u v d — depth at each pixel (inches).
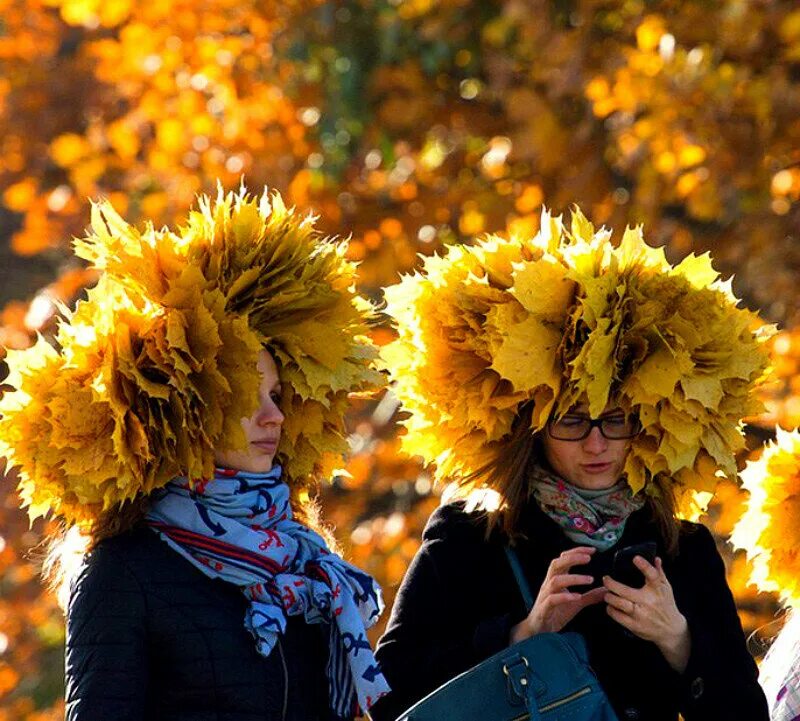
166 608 504.4
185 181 1359.5
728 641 580.1
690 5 1167.6
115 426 502.0
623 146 1171.9
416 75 1283.2
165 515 517.7
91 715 487.5
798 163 1162.0
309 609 529.0
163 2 1392.7
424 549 593.6
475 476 592.4
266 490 530.0
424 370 584.7
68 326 517.7
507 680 545.0
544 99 1207.6
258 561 517.7
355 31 1291.8
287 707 515.2
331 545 578.9
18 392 511.8
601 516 581.0
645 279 568.1
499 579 585.3
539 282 561.0
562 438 573.3
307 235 546.3
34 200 1504.7
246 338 513.7
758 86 1131.9
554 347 564.1
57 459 504.1
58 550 537.6
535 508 587.2
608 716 543.2
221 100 1371.8
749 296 1219.9
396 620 585.9
